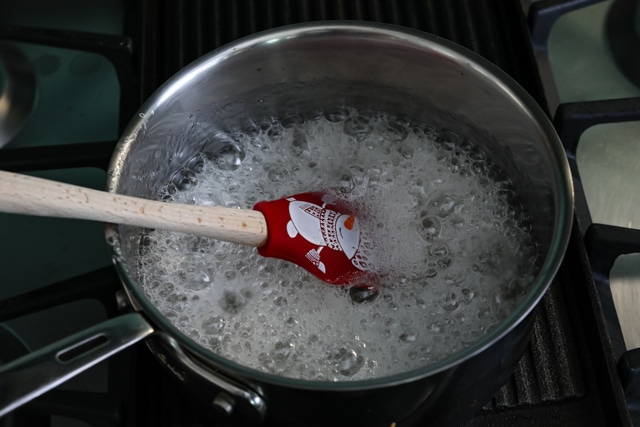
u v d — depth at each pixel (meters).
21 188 0.41
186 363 0.42
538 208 0.51
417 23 0.61
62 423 0.51
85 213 0.43
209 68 0.51
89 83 0.63
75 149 0.54
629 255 0.54
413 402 0.42
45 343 0.53
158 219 0.45
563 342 0.50
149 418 0.49
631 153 0.58
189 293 0.52
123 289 0.46
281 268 0.53
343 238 0.52
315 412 0.42
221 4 0.62
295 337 0.50
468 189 0.55
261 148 0.58
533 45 0.60
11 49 0.63
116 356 0.51
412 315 0.51
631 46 0.62
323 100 0.57
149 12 0.62
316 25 0.52
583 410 0.48
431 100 0.55
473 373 0.42
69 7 0.66
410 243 0.54
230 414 0.44
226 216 0.48
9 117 0.61
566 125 0.54
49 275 0.56
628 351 0.48
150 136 0.51
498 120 0.52
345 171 0.57
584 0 0.59
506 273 0.52
